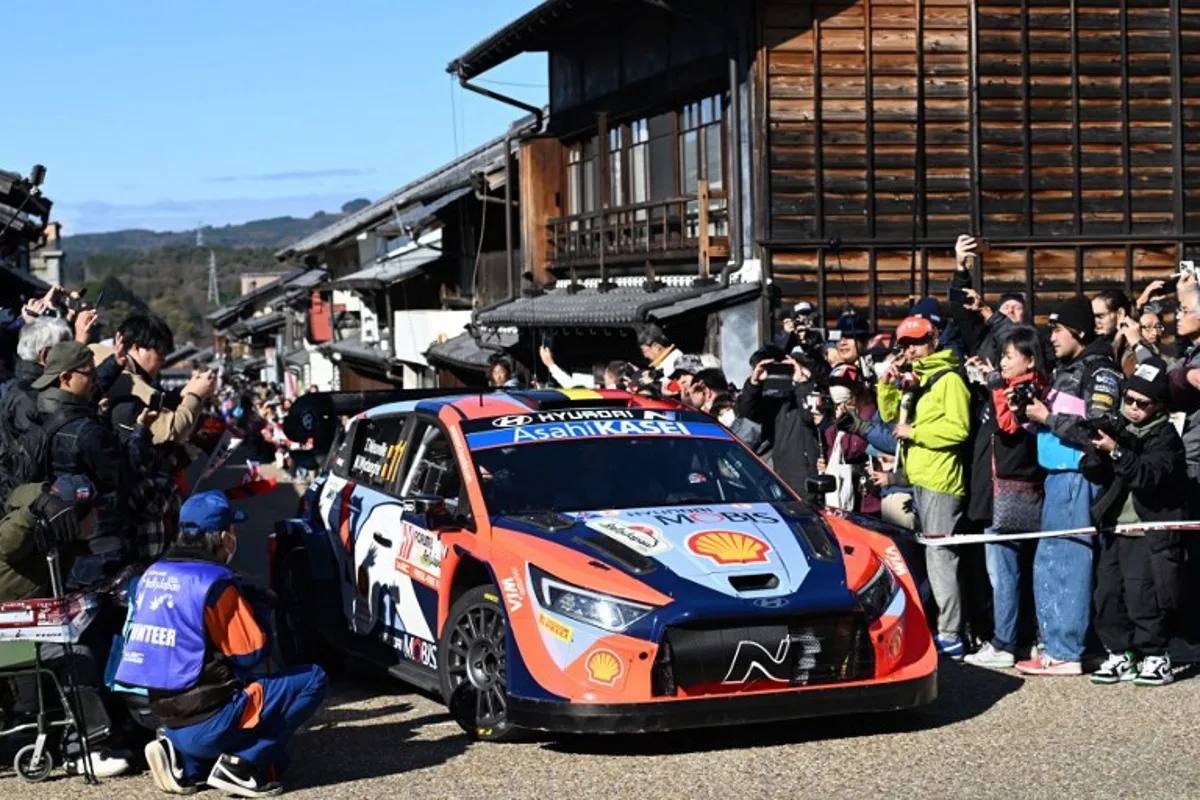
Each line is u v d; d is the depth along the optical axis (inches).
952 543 362.6
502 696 297.0
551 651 282.8
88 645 297.0
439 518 319.0
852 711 286.4
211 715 263.0
